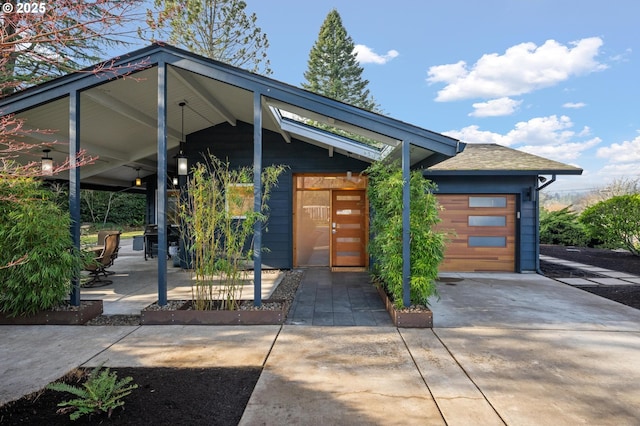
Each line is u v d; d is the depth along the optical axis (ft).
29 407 8.05
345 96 86.94
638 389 8.98
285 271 26.45
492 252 26.48
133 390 8.86
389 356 10.99
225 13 47.37
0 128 9.42
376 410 8.00
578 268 27.94
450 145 14.21
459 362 10.55
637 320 14.69
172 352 11.28
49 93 14.92
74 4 7.29
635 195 33.50
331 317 15.11
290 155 26.94
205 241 14.90
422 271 14.37
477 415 7.80
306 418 7.69
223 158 26.78
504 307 16.71
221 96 20.68
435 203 15.61
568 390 8.91
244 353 11.21
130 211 74.43
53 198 14.90
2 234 12.96
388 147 19.99
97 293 19.43
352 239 27.30
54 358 10.78
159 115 15.07
